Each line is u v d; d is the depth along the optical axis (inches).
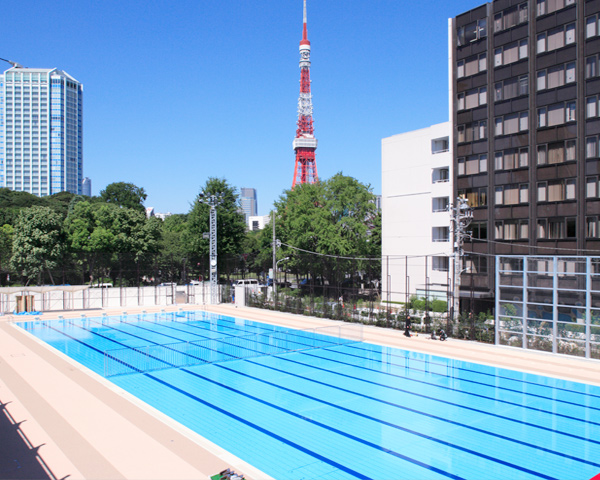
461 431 534.6
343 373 798.5
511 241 1469.0
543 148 1396.4
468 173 1601.9
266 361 891.4
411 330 1187.9
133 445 475.5
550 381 743.1
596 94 1282.0
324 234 1988.2
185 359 908.6
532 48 1419.8
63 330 1275.8
